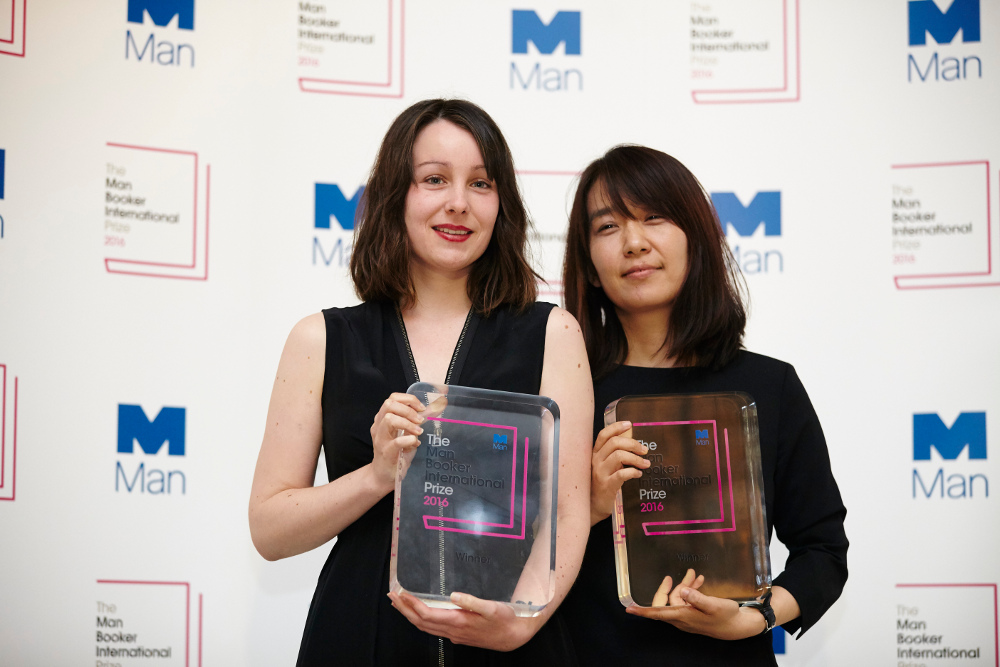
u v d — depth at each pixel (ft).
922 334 7.52
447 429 4.10
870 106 7.77
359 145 7.81
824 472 5.34
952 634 7.25
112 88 7.38
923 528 7.34
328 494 4.15
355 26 7.88
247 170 7.62
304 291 7.64
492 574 3.96
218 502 7.30
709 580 4.75
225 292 7.48
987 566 7.27
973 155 7.58
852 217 7.70
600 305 5.77
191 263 7.44
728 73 7.95
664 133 7.96
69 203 7.20
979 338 7.45
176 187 7.45
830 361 7.59
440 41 7.96
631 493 4.83
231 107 7.63
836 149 7.79
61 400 7.05
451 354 4.55
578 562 4.36
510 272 4.69
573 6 8.03
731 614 4.61
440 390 4.13
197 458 7.29
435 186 4.54
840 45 7.86
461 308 4.75
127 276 7.28
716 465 4.85
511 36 8.00
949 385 7.44
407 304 4.68
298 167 7.72
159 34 7.53
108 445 7.13
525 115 7.97
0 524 6.86
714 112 7.94
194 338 7.39
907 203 7.64
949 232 7.55
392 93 7.89
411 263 4.72
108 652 7.01
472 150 4.56
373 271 4.61
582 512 4.46
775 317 7.69
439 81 7.94
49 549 6.95
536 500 4.07
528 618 4.03
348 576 4.26
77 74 7.30
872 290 7.61
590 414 4.65
